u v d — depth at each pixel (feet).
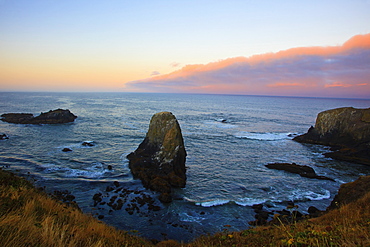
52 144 150.92
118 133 196.54
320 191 95.40
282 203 83.82
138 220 69.77
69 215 35.24
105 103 593.42
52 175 99.09
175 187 95.66
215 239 34.24
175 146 109.81
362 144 158.20
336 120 183.42
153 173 104.01
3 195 29.45
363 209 39.93
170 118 119.55
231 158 139.33
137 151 126.82
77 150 139.54
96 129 211.61
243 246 26.94
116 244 27.61
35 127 210.59
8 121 230.68
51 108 399.24
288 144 184.55
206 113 395.75
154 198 84.64
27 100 606.96
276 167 122.42
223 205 81.20
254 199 86.07
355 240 20.76
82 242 23.70
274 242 25.23
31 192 39.32
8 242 16.87
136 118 298.97
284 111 477.36
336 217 38.32
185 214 74.69
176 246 45.47
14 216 21.47
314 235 23.90
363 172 123.34
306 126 278.05
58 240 19.79
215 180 104.47
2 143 147.54
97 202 78.74
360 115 172.65
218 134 211.61
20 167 106.11
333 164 136.87
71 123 240.73
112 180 97.91
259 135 214.28
